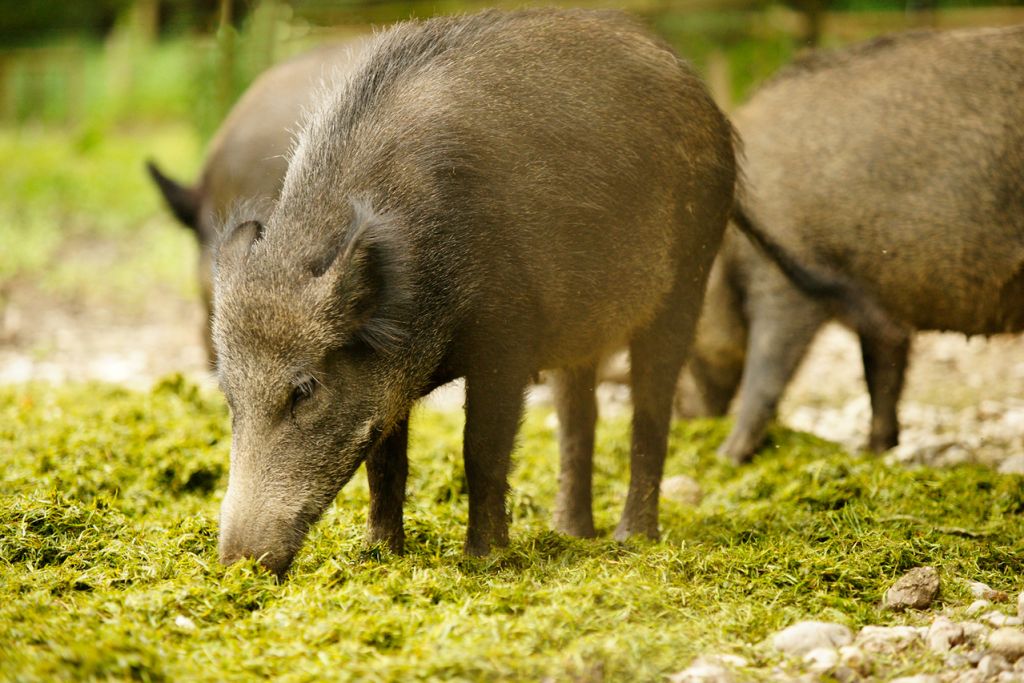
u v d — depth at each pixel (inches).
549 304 454.3
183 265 1214.3
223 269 412.5
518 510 549.0
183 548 444.5
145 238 1358.3
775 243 613.6
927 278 627.2
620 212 472.7
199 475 555.2
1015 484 541.6
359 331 401.1
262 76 799.1
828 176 637.9
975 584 434.3
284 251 408.5
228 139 765.3
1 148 2065.7
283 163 701.3
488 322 438.0
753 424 661.9
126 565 426.3
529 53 466.6
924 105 622.2
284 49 1425.9
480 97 446.6
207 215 787.4
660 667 349.7
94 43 2810.0
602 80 477.1
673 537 498.3
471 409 447.5
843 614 406.9
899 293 638.5
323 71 697.0
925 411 755.4
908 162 620.4
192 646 359.9
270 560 393.7
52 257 1243.2
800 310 661.9
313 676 333.7
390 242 398.0
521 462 612.4
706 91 521.7
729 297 696.4
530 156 447.2
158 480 548.4
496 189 436.1
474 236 429.4
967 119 611.2
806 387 846.5
